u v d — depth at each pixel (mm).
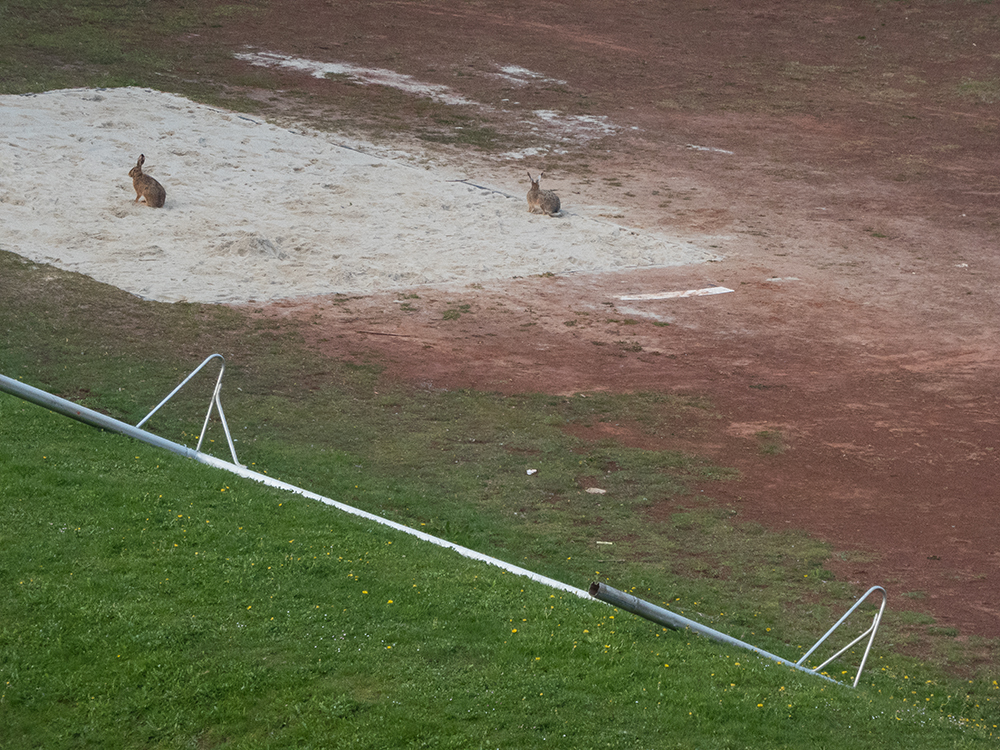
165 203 37781
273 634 13117
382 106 53281
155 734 11375
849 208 45812
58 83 49375
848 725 12969
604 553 19406
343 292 32438
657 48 66625
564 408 26078
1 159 39531
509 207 41594
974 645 17672
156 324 28141
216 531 15742
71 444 18406
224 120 47719
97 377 24219
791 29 70938
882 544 20953
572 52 64625
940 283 38062
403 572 15383
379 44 62562
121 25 59906
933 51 68375
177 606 13492
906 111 59656
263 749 11180
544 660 13219
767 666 14484
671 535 20547
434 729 11562
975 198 48219
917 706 14766
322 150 45875
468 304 32531
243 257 34000
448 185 43375
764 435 25641
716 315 33438
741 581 19031
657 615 14578
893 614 18406
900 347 32156
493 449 23500
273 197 40031
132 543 15031
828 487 23297
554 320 31938
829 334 32688
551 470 22750
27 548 14422
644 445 24516
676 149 51656
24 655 12242
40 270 30562
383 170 44250
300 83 55125
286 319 29812
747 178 48562
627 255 38000
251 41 60500
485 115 53688
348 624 13547
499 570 16375
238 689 12023
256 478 18922
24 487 16188
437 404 25594
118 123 45250
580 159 49094
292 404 24609
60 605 13172
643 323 32344
